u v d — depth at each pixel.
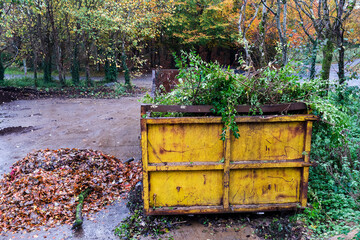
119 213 4.84
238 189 4.21
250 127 4.03
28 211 4.79
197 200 4.22
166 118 3.89
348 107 6.38
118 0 19.09
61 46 28.56
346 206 4.19
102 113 14.23
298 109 4.05
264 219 4.37
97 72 38.47
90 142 9.40
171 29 29.27
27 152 8.55
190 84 4.12
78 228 4.43
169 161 4.07
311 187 4.73
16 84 24.23
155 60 40.03
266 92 4.00
